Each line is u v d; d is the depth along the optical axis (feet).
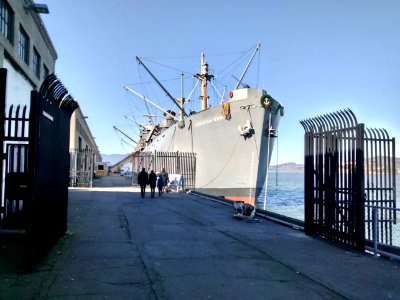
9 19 47.01
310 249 27.25
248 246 28.14
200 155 99.91
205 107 115.75
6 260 21.79
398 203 83.20
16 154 33.35
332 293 17.84
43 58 67.72
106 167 263.70
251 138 85.10
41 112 20.65
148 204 59.36
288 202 150.10
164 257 24.11
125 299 16.29
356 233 27.04
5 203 29.04
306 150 33.91
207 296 17.02
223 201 64.28
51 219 24.50
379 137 35.06
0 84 24.11
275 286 18.70
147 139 175.83
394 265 23.07
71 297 16.25
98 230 33.42
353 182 27.71
